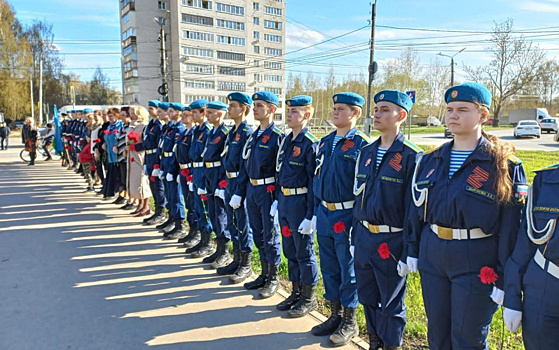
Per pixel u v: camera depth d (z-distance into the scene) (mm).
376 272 2715
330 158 3184
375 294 2842
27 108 46000
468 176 2133
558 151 17359
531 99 48688
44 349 3090
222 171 4852
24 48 46000
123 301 3912
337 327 3311
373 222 2689
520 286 1918
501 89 38875
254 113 4059
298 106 3584
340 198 3102
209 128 5129
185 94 53906
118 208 8031
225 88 57688
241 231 4430
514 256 1960
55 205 8266
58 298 3973
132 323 3480
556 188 1836
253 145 4074
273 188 3986
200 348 3088
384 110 2688
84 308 3764
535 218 1873
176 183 5941
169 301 3920
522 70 37938
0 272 4625
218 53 56531
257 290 4203
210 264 4883
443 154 2285
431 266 2275
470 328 2160
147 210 7406
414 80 43906
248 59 59562
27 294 4059
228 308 3770
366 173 2791
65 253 5297
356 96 3180
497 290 2068
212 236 5828
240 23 58062
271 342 3172
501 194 2025
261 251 4242
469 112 2174
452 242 2162
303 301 3668
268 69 62469
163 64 17891
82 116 12250
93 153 9148
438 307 2283
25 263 4918
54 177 12070
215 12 55469
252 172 4031
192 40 53812
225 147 4574
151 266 4863
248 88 60125
